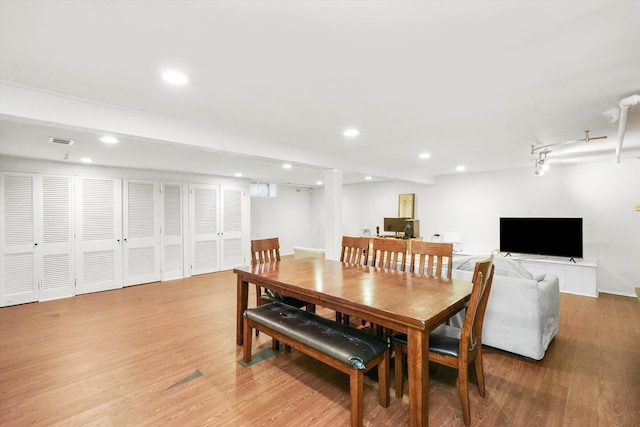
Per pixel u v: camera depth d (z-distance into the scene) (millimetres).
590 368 2482
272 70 1740
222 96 2119
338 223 4391
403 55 1575
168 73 1770
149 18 1255
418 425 1653
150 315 3818
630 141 3436
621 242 4664
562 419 1881
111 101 2195
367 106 2318
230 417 1910
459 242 6137
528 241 5258
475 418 1894
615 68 1713
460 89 2006
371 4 1173
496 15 1240
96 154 4008
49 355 2736
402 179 5797
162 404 2037
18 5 1151
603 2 1155
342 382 2299
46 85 1915
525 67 1705
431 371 2469
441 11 1215
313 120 2662
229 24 1305
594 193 4859
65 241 4684
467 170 5801
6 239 4223
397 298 1968
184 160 4504
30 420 1886
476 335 2057
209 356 2709
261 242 3494
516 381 2301
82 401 2074
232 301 4422
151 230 5582
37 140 3209
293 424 1851
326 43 1461
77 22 1273
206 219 6344
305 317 2438
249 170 5676
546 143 3514
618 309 3965
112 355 2732
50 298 4535
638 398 2084
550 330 2836
